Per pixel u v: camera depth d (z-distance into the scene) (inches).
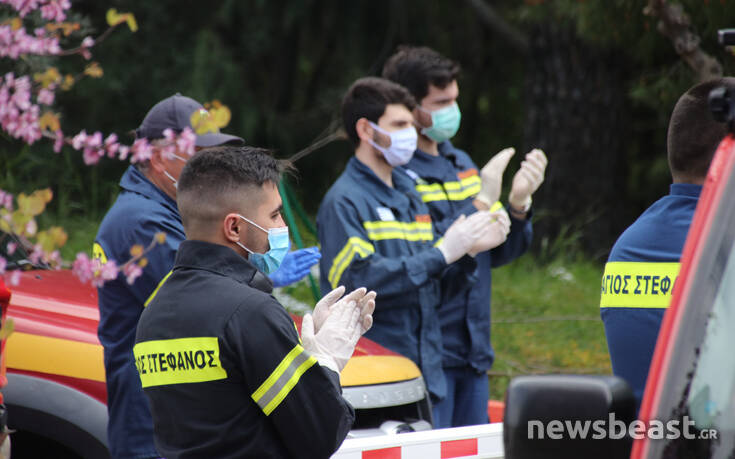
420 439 215.9
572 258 871.7
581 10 577.3
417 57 376.2
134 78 1018.1
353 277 334.0
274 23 1115.9
